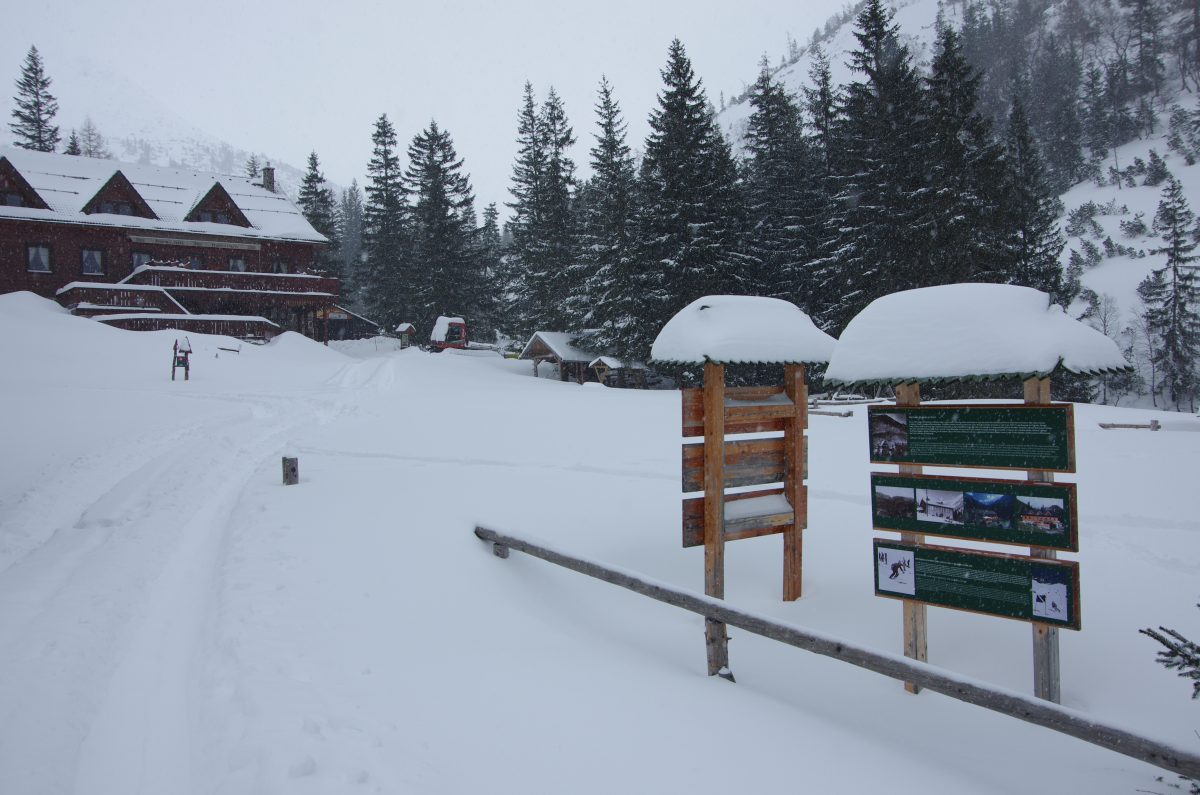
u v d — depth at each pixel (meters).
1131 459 11.74
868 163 33.19
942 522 4.80
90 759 3.70
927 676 3.84
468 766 3.59
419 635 5.48
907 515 4.97
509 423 18.50
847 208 36.09
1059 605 4.25
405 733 3.87
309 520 8.29
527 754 3.75
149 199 45.09
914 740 4.37
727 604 4.94
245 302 44.34
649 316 36.62
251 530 7.87
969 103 30.20
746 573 7.57
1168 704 4.55
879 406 5.10
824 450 13.93
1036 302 4.69
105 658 4.88
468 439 15.68
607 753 3.80
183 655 5.01
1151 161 82.56
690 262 35.22
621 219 39.62
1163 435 14.32
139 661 4.89
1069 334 4.34
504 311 63.25
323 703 4.12
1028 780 3.86
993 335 4.50
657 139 36.50
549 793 3.38
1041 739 4.34
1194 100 101.94
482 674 4.83
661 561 7.90
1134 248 68.19
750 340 6.43
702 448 6.52
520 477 11.55
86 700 4.29
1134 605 6.07
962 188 29.53
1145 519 8.28
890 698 4.94
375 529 7.93
